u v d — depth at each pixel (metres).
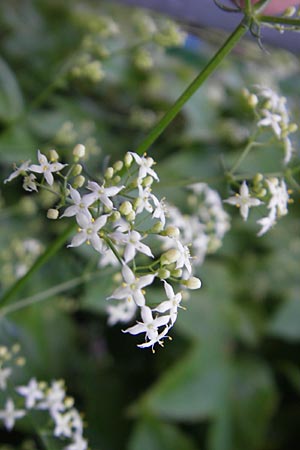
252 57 0.19
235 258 0.16
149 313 0.07
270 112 0.09
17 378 0.11
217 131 0.17
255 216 0.16
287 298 0.15
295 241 0.16
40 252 0.12
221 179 0.09
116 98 0.18
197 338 0.14
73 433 0.09
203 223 0.11
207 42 0.17
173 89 0.17
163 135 0.17
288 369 0.15
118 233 0.07
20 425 0.11
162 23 0.14
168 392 0.13
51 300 0.12
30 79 0.16
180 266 0.07
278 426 0.15
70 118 0.15
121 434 0.13
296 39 0.11
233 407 0.14
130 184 0.08
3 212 0.12
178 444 0.13
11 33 0.16
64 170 0.13
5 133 0.13
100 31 0.14
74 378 0.13
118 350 0.14
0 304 0.09
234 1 0.08
